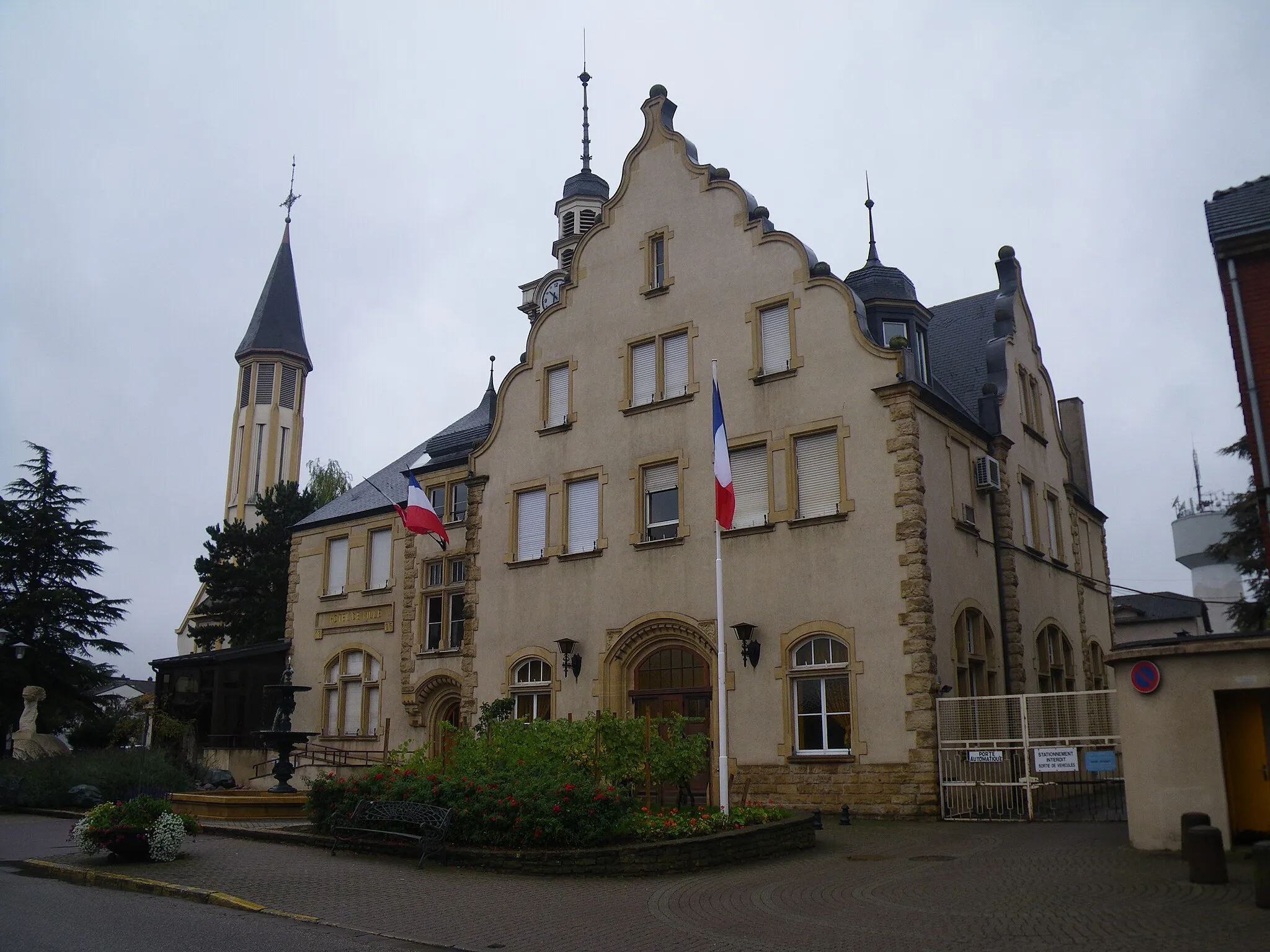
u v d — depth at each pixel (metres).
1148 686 14.20
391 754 19.09
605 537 24.27
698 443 23.25
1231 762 13.95
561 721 17.73
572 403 25.70
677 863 13.88
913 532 20.03
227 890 12.68
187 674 36.41
